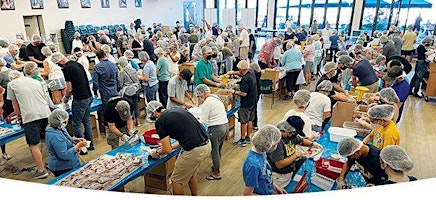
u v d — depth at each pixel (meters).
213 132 3.59
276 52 8.09
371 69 4.77
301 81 7.18
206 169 4.09
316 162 2.76
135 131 3.40
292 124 2.59
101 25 13.17
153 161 2.93
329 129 3.41
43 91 3.80
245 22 13.66
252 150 2.39
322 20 14.88
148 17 15.38
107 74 4.62
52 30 11.53
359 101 4.08
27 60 6.97
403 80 4.02
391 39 8.54
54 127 2.93
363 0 13.63
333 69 4.51
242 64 4.34
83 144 3.14
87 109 4.39
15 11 10.32
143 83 5.56
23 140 4.97
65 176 2.60
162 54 5.79
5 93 4.45
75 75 4.14
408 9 13.09
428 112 6.26
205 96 3.61
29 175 3.94
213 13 14.65
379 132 2.89
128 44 9.59
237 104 4.91
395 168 2.17
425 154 4.51
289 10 15.43
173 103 4.45
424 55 6.98
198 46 7.81
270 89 6.42
